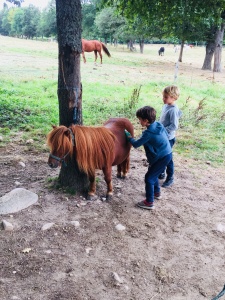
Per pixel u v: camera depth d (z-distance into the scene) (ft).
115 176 15.72
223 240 11.35
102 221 11.74
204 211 13.25
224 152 20.51
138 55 111.86
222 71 73.87
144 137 11.73
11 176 15.10
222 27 68.69
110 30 117.19
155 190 13.58
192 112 28.73
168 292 8.84
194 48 179.22
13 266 9.29
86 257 9.88
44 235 10.75
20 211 12.01
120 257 10.01
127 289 8.78
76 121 12.55
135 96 31.40
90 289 8.68
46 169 16.05
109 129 12.37
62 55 11.76
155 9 19.95
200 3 18.83
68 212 12.12
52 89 35.04
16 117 24.16
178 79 51.60
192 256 10.37
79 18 11.46
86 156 11.07
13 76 41.29
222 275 9.66
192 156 19.61
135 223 11.84
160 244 10.82
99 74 48.83
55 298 8.29
